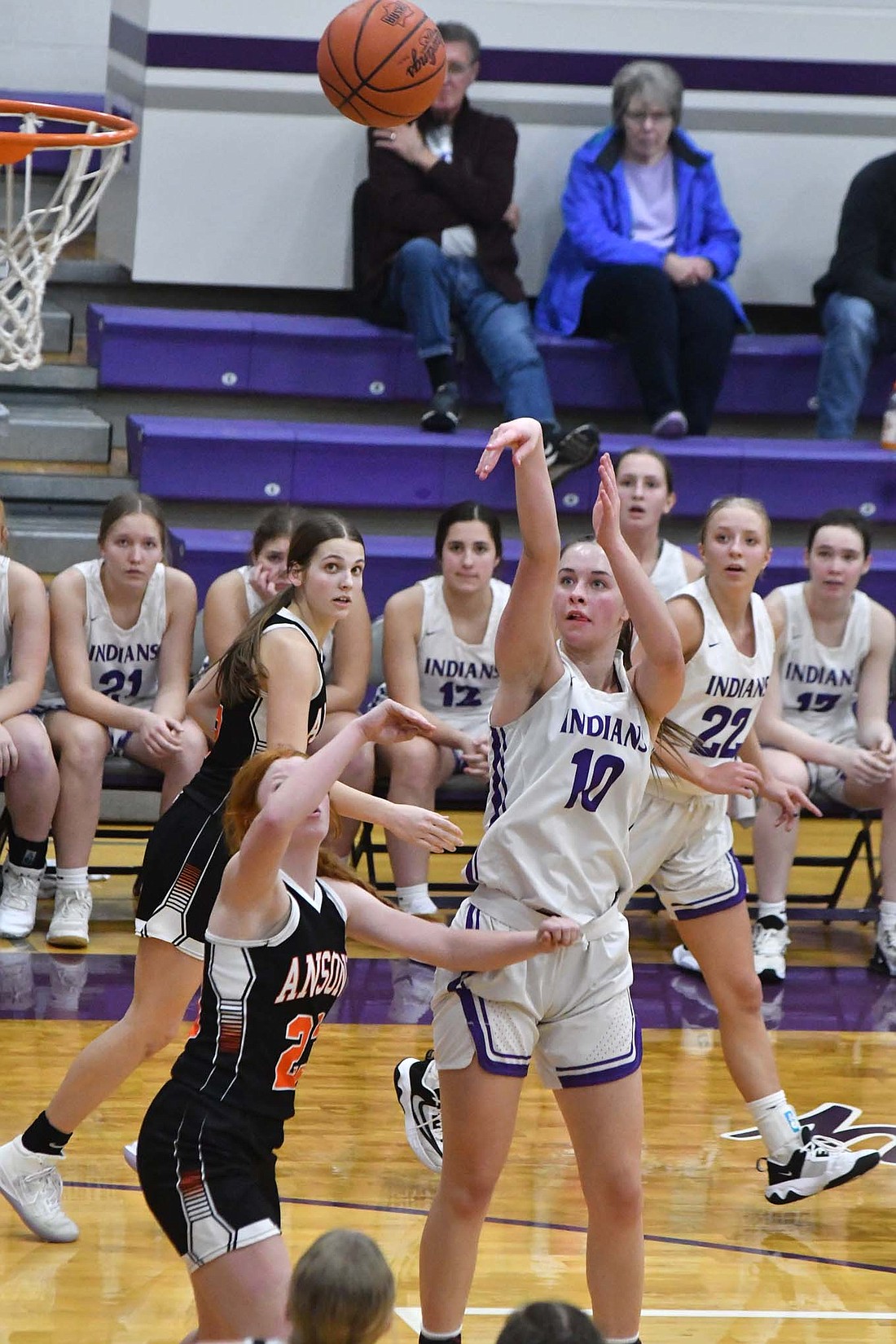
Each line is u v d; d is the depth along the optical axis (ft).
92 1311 29.04
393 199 70.38
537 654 25.94
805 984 50.29
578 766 25.93
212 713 45.62
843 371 72.33
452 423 69.31
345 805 27.25
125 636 50.75
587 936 26.30
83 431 68.44
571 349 72.38
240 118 73.36
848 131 78.23
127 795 59.26
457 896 55.06
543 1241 32.81
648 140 72.64
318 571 29.94
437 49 49.39
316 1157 36.09
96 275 75.36
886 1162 37.83
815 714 54.65
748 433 76.13
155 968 30.14
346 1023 44.73
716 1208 35.06
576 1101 26.30
